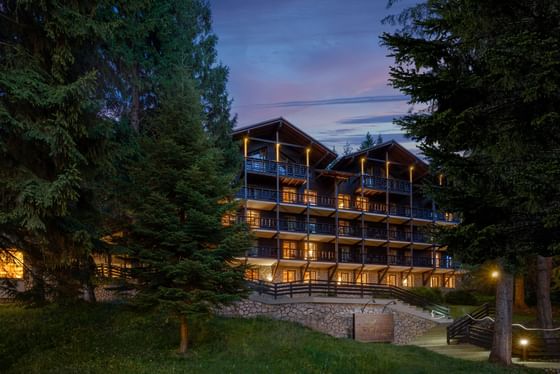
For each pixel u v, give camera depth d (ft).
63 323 69.97
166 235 59.11
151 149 62.64
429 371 54.39
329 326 91.91
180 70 76.79
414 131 33.55
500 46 29.01
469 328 84.79
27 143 38.65
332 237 141.18
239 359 56.29
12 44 38.17
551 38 26.76
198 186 60.70
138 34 55.42
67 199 39.42
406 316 99.91
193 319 61.72
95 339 63.93
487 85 31.89
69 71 43.11
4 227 40.63
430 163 35.53
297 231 136.67
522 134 31.14
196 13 96.37
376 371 54.70
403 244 156.46
